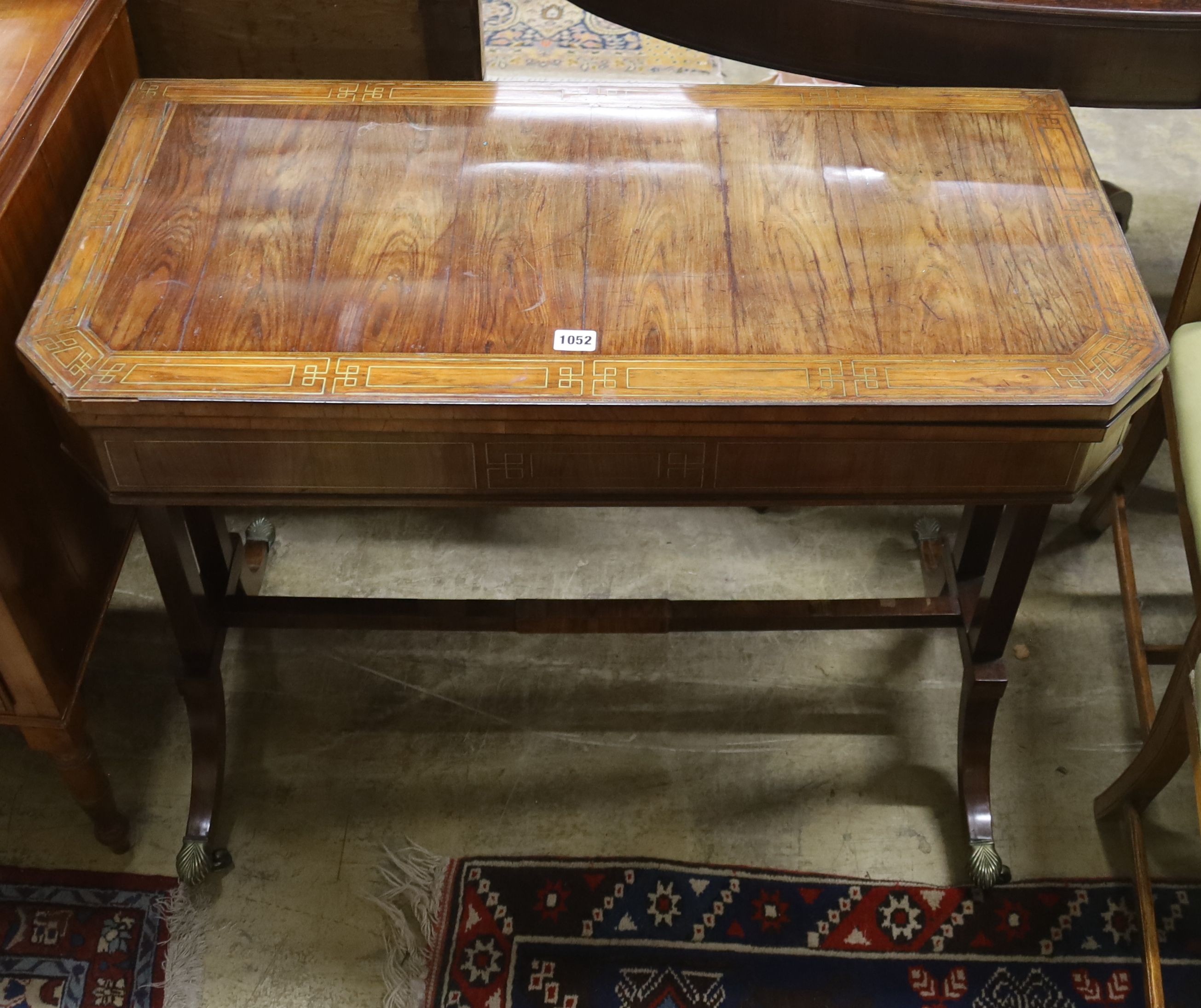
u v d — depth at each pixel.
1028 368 1.37
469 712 2.08
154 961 1.79
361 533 2.33
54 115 1.61
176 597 1.74
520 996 1.76
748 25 1.92
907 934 1.82
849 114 1.71
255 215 1.54
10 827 1.93
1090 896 1.85
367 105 1.70
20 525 1.54
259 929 1.83
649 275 1.47
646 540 2.33
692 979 1.77
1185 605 2.23
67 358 1.36
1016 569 1.69
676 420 1.34
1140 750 1.98
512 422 1.35
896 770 2.01
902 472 1.42
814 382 1.35
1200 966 1.78
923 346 1.40
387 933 1.83
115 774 2.00
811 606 1.88
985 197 1.58
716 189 1.59
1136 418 2.03
